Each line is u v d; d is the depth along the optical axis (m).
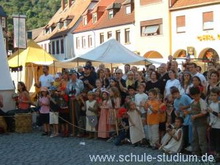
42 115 14.25
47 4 97.00
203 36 37.16
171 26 40.59
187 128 10.33
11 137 13.96
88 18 58.72
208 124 9.60
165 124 11.18
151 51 43.00
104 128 12.75
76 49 60.34
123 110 12.04
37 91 18.45
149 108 11.30
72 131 13.86
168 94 11.55
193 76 11.23
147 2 43.25
